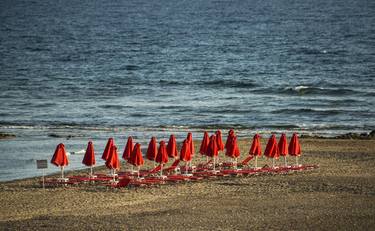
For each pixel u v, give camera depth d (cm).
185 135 11181
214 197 6481
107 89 16838
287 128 11969
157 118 12912
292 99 15188
